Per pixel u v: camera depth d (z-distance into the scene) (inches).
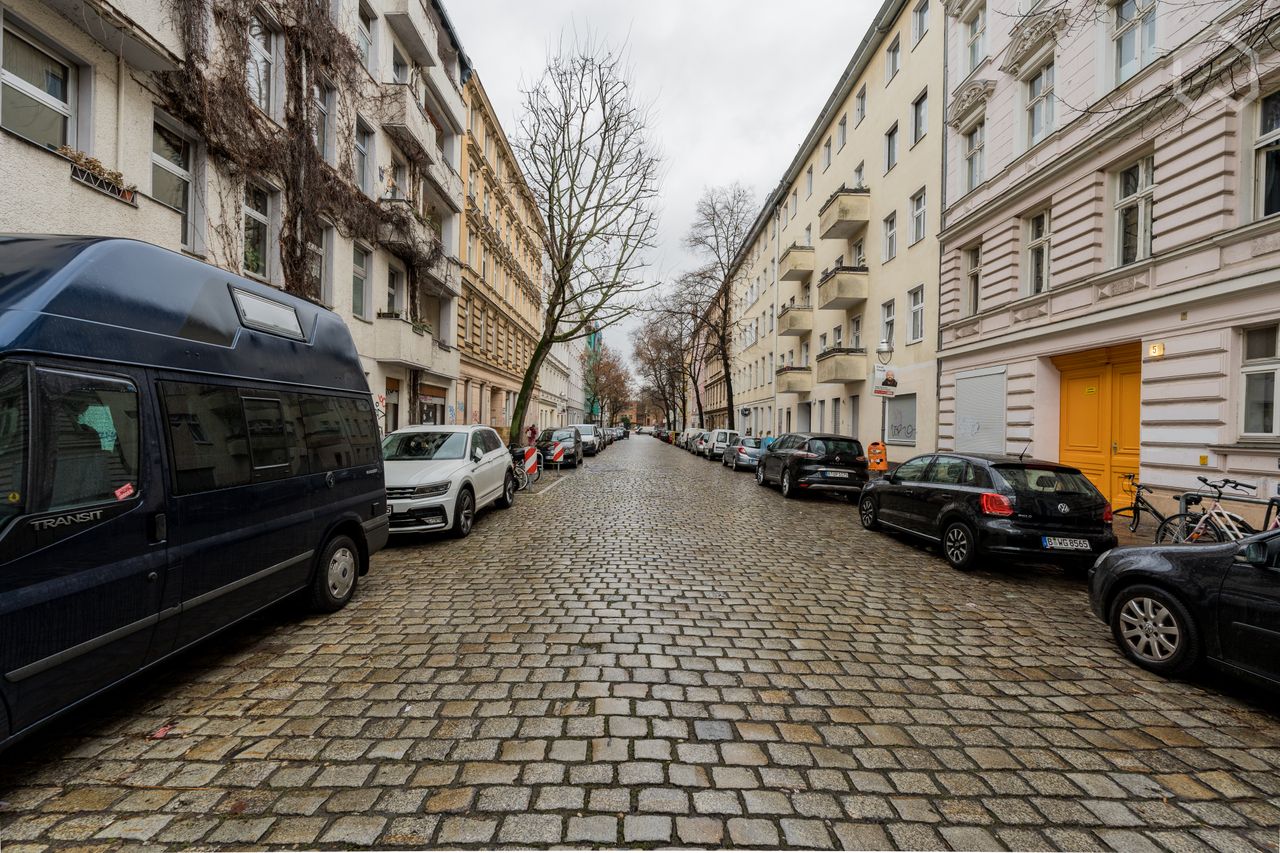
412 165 662.5
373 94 568.4
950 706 135.9
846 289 775.1
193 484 138.3
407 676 147.2
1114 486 403.5
